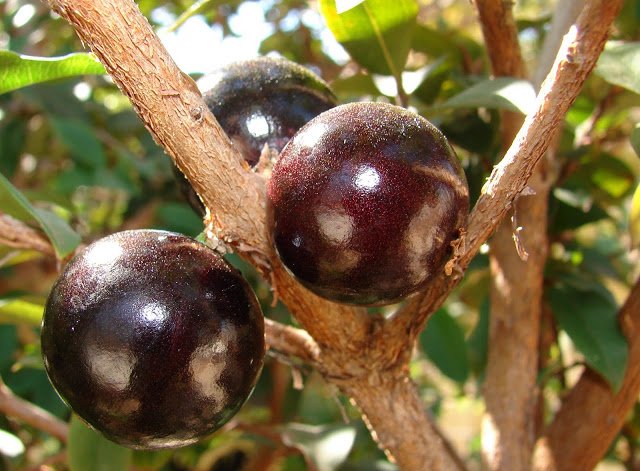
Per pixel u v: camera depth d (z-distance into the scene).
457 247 0.08
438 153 0.07
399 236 0.07
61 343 0.08
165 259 0.08
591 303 0.14
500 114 0.14
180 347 0.08
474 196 0.15
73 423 0.13
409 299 0.09
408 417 0.10
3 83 0.10
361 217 0.07
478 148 0.14
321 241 0.07
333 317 0.09
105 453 0.13
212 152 0.08
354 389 0.10
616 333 0.13
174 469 0.22
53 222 0.12
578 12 0.12
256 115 0.10
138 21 0.07
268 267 0.09
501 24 0.11
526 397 0.13
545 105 0.07
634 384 0.13
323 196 0.07
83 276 0.08
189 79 0.08
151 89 0.07
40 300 0.13
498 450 0.13
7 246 0.13
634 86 0.11
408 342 0.09
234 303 0.08
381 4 0.12
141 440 0.08
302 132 0.08
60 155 0.27
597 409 0.13
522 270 0.13
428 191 0.07
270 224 0.08
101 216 0.31
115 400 0.08
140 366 0.08
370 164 0.07
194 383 0.08
